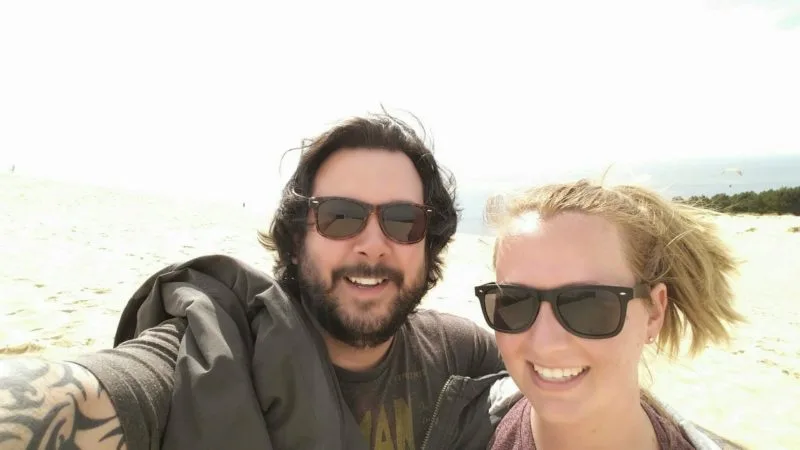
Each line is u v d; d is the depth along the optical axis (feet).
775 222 18.88
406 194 1.90
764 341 5.88
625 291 1.26
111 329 4.22
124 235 9.87
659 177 1.51
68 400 1.04
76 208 12.91
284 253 1.99
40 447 0.97
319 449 1.36
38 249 7.54
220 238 10.65
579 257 1.27
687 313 1.46
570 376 1.29
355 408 1.72
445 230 2.16
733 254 1.56
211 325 1.40
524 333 1.32
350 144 1.90
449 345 2.01
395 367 1.82
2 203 12.06
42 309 4.59
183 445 1.22
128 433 1.13
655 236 1.35
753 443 3.41
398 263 1.84
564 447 1.36
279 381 1.40
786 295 9.04
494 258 1.54
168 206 15.51
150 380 1.24
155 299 1.64
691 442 1.40
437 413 1.77
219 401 1.27
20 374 1.04
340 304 1.79
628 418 1.31
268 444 1.30
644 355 1.61
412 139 2.00
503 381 1.84
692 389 4.36
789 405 4.03
